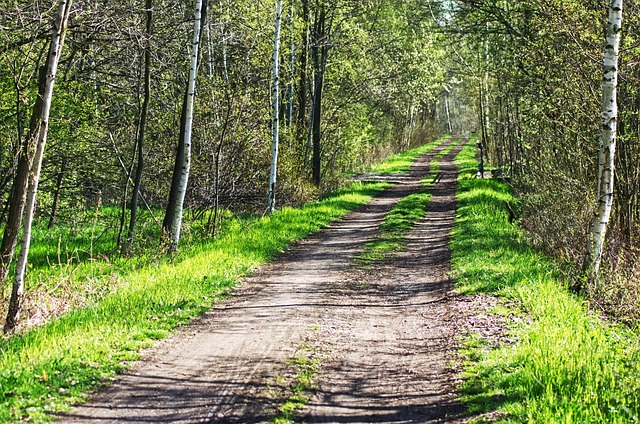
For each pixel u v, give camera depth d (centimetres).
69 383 716
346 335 962
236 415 645
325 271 1493
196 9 1725
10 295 1121
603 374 696
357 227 2244
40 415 621
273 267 1548
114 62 2036
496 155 4916
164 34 1964
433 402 693
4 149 1833
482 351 848
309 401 691
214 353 859
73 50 1938
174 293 1181
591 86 1540
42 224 2469
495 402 666
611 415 586
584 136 1602
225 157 2202
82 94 1938
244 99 2202
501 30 2384
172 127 2195
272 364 810
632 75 1467
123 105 2277
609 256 1302
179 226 1727
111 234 2197
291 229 2077
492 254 1534
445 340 930
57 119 1833
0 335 998
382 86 3841
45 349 831
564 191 1612
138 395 697
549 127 1809
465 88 5322
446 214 2509
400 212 2491
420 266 1548
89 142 1989
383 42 3703
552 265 1391
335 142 3562
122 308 1077
